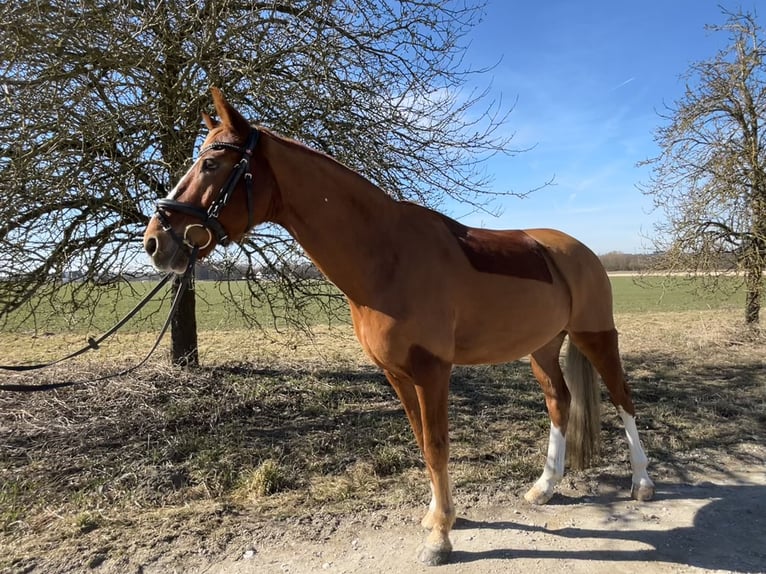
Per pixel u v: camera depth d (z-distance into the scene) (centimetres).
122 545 227
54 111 335
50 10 327
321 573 210
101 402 423
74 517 246
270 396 459
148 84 369
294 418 410
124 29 350
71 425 372
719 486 294
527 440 370
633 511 265
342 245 210
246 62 381
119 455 325
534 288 247
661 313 1306
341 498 274
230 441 350
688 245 812
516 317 242
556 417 292
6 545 226
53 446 339
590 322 282
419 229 226
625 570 212
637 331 925
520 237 270
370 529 245
